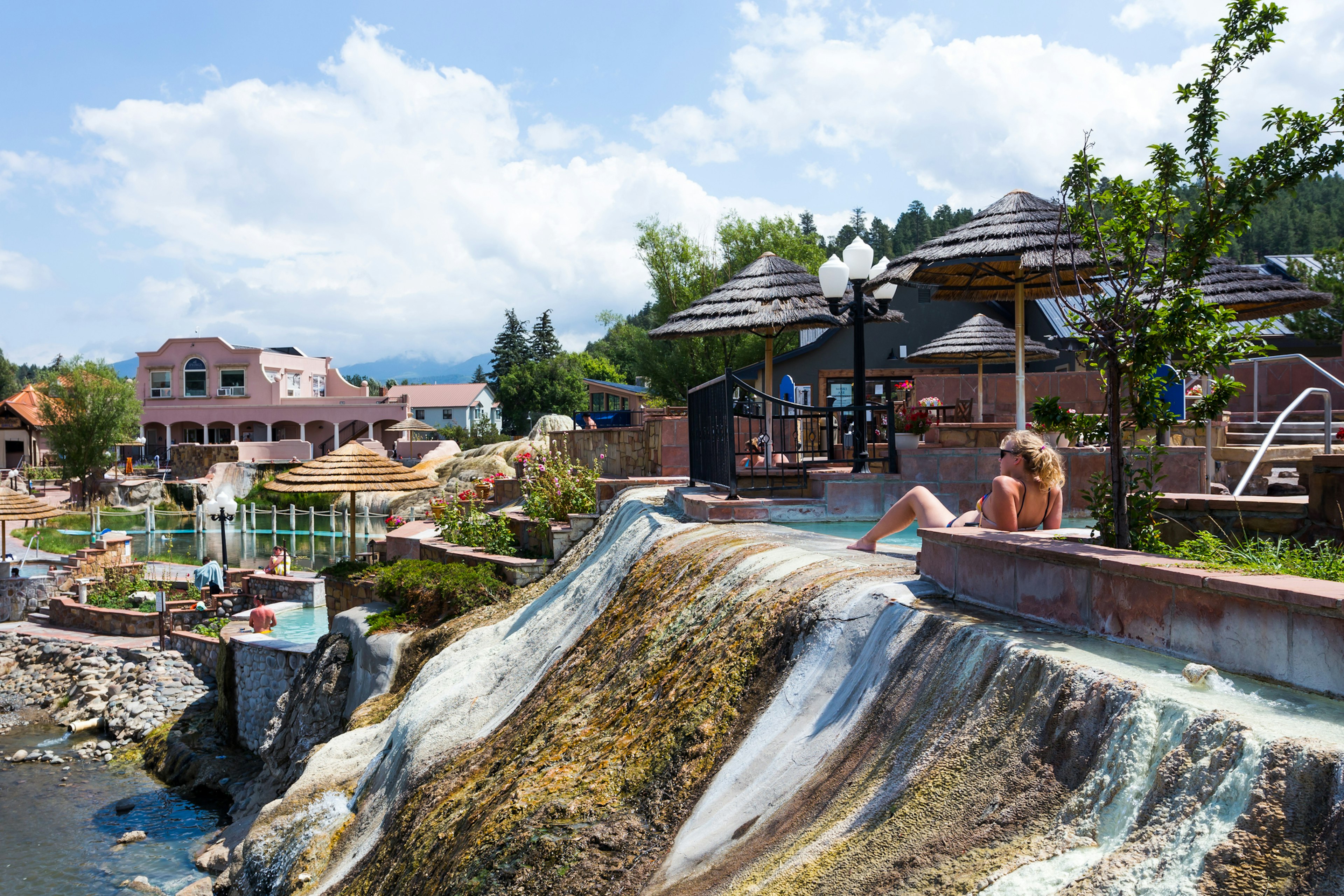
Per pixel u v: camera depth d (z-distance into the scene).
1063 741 3.10
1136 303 5.02
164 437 59.69
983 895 2.71
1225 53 4.75
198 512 41.56
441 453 43.41
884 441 13.64
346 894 7.13
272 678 16.52
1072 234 5.45
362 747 10.23
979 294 12.16
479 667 9.62
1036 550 4.09
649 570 7.87
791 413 15.99
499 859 4.93
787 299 12.93
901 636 4.38
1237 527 5.98
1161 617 3.45
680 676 5.77
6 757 18.19
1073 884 2.57
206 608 23.66
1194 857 2.39
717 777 4.66
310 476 15.62
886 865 3.14
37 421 60.28
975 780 3.28
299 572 26.69
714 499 9.05
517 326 121.00
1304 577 3.33
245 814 13.45
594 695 6.72
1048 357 18.11
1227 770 2.49
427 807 7.04
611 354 100.69
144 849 13.74
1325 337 18.77
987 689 3.60
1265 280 10.30
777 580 5.73
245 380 57.97
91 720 20.11
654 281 37.00
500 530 15.14
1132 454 8.55
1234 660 3.12
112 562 29.31
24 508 28.33
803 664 4.92
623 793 5.05
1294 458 9.80
